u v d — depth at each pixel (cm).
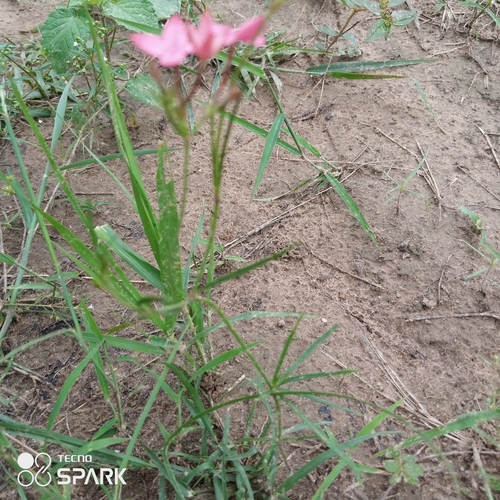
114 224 32
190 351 25
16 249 30
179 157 35
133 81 33
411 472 20
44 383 26
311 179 33
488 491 19
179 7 36
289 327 27
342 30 39
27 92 38
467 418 20
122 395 25
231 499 21
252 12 44
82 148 35
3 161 35
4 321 27
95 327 21
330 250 30
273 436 21
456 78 39
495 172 33
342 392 25
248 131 36
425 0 45
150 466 21
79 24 32
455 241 30
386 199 32
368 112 37
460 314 27
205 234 31
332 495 22
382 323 27
